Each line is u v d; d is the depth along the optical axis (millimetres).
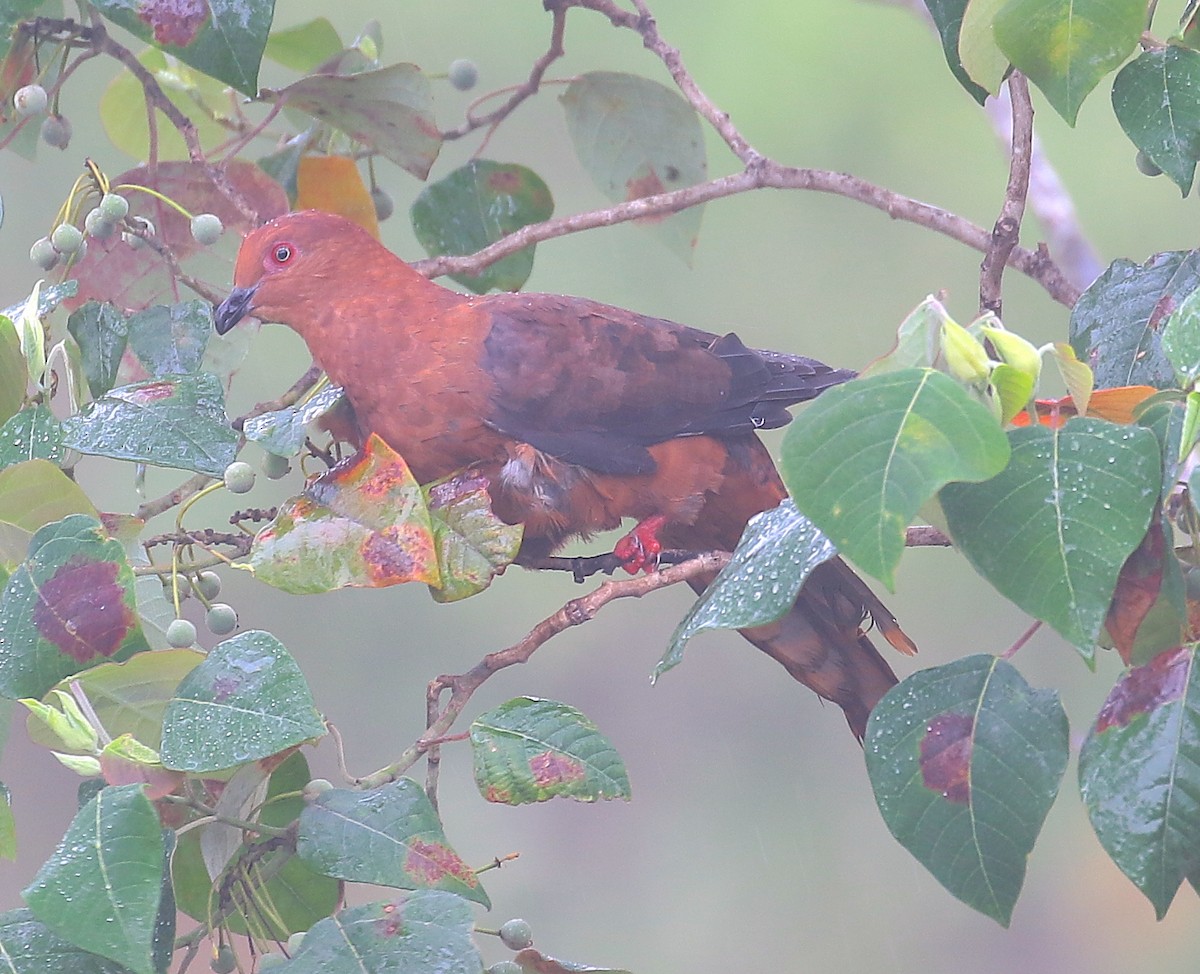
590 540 8430
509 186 9273
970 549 4609
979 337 4871
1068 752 4863
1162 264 6945
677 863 20500
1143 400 5062
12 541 5914
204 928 5520
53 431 6195
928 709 4961
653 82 9406
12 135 8047
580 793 5625
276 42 9500
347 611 19438
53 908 4586
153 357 7227
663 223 9742
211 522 16562
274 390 16672
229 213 8281
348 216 8961
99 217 7395
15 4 7371
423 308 7996
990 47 6004
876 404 4414
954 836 4883
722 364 8375
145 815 4738
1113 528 4527
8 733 6215
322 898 6027
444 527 6215
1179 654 4785
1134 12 5578
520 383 7898
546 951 19656
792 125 18281
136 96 9547
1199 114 6195
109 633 5559
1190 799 4660
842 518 4328
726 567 5340
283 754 5531
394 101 8461
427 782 5840
